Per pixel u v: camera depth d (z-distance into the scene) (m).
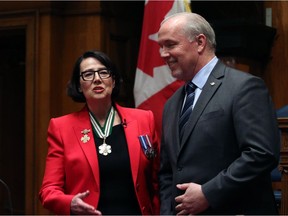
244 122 2.14
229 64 4.62
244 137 2.13
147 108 3.90
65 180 2.63
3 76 6.25
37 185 4.88
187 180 2.23
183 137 2.28
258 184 2.21
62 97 4.93
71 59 4.91
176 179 2.29
